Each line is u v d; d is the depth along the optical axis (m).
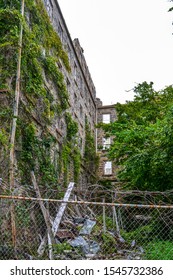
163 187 10.97
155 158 10.26
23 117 10.23
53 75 14.16
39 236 8.21
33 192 9.43
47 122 12.39
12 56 9.89
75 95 20.41
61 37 17.69
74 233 9.52
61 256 7.20
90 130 25.19
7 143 8.82
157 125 11.55
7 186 7.90
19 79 9.68
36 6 12.94
